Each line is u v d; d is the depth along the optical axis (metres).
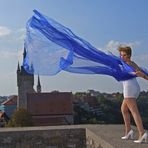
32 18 9.45
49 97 90.62
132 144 8.56
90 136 12.35
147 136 8.64
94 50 8.96
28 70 9.73
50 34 9.24
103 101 84.38
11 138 13.84
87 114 89.06
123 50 8.52
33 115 88.44
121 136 10.45
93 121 82.81
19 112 69.75
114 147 8.24
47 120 88.69
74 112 91.31
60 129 14.01
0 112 95.19
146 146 8.24
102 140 9.70
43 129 14.07
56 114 89.38
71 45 9.09
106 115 77.94
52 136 13.99
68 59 9.16
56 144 13.97
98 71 8.88
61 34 9.20
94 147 11.38
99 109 84.31
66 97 90.94
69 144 13.97
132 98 8.49
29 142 13.91
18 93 94.19
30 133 13.92
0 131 13.85
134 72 8.39
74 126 14.53
